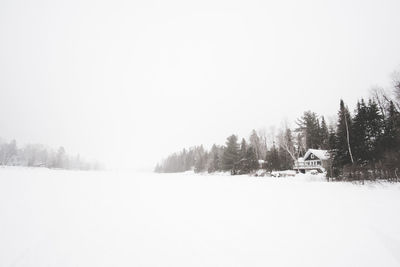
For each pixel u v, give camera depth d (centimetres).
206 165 6606
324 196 1211
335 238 534
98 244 486
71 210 781
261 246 485
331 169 2275
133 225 634
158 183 1991
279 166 4162
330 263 404
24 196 980
